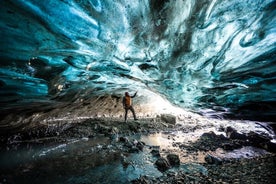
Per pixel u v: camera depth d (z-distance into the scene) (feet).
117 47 20.77
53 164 19.36
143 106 61.46
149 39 20.35
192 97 33.01
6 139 26.63
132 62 24.91
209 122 54.85
